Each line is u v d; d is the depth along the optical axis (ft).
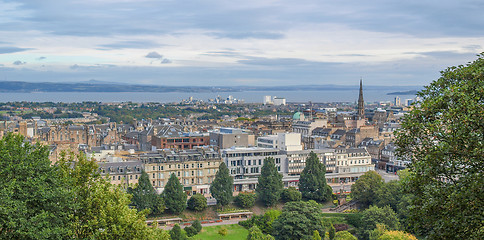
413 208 292.81
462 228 269.85
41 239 320.70
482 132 276.62
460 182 278.26
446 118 287.48
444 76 313.94
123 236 357.20
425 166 288.71
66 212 352.90
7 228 323.78
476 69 298.76
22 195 335.47
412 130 304.50
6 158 347.56
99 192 366.22
